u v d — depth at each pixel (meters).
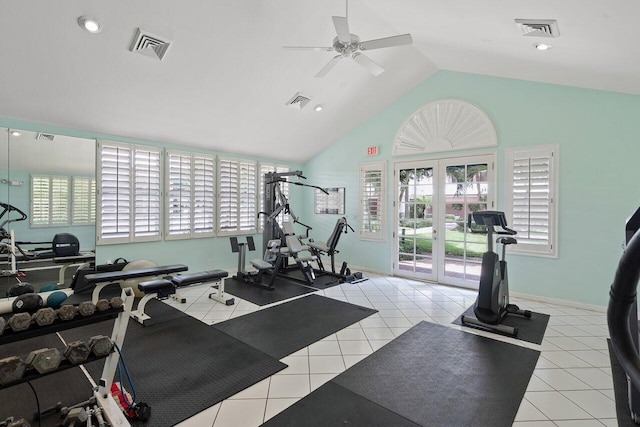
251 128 5.32
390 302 4.23
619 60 2.84
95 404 1.91
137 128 4.58
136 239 4.79
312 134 6.07
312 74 4.37
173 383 2.33
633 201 3.65
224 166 5.85
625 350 0.59
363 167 6.13
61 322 1.67
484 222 3.40
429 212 5.30
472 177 4.82
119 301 1.86
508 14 2.62
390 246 5.79
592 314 3.76
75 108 3.91
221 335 3.17
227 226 5.89
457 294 4.59
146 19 2.98
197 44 3.39
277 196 6.20
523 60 3.61
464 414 2.03
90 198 4.44
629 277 0.59
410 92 5.45
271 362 2.65
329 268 6.59
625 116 3.67
